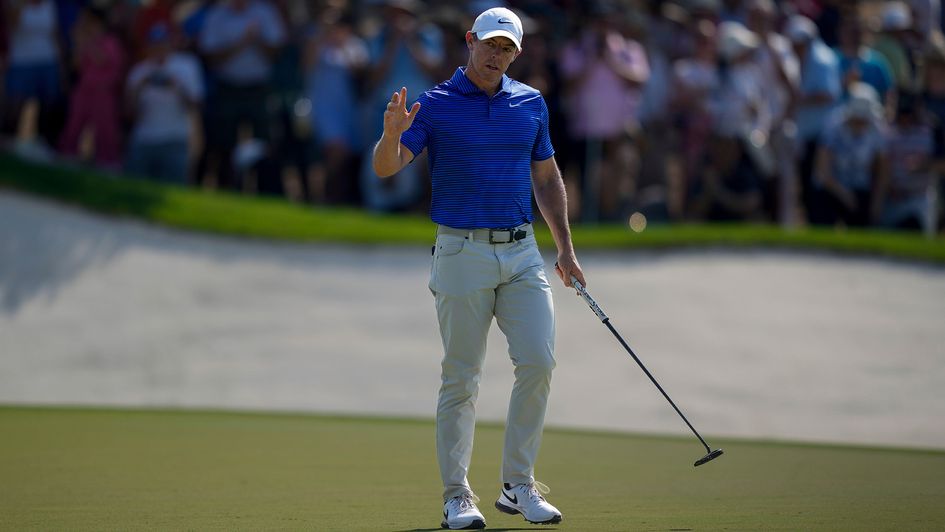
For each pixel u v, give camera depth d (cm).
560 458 2467
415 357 3756
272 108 4472
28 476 2131
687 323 3838
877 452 2611
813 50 4428
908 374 3550
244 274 4119
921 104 4531
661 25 4553
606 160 4350
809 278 4069
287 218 4331
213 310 3972
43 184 4344
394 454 2464
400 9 4294
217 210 4331
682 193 4481
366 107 4397
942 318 3853
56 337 3841
